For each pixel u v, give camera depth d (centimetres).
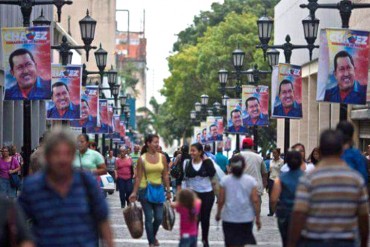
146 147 3972
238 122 10038
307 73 11831
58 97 6406
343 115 4738
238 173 3141
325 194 1973
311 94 11744
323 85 4738
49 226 1852
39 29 4934
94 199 1900
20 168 6059
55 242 1847
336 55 4716
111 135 13475
